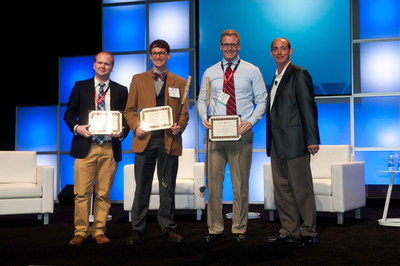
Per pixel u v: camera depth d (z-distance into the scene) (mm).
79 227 3682
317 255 3139
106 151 3674
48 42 7102
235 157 3607
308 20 6484
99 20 7004
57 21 7078
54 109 7238
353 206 4805
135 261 3020
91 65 7121
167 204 3693
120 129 3611
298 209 3604
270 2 6566
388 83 6418
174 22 6910
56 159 7219
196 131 6746
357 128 6469
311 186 3490
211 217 3703
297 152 3424
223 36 3615
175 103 3643
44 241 3840
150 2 6965
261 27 6582
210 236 3699
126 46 7031
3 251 3424
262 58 6574
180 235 4043
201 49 6719
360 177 5051
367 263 2895
